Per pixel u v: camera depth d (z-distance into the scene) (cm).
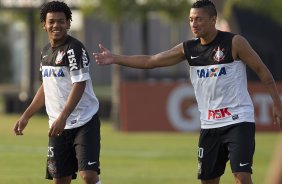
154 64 2412
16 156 4853
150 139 6281
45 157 4812
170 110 6894
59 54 2327
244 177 2281
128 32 10512
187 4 8162
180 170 4209
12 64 12194
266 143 5938
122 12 7938
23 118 2442
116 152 5200
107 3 7838
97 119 2370
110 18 8044
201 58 2345
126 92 6988
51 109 2381
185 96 6862
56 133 2256
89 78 2334
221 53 2316
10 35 12194
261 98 6775
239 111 2320
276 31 8875
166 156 4956
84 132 2333
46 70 2358
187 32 10312
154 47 10462
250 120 2328
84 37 10400
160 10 8156
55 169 2384
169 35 10431
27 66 9331
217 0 7619
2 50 12238
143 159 4781
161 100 6912
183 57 2400
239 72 2328
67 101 2286
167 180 3759
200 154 2394
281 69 8881
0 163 4441
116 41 8319
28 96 9069
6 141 5994
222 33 2333
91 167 2316
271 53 8919
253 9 8731
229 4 7950
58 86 2344
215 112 2345
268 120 6781
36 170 4112
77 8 8169
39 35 9962
